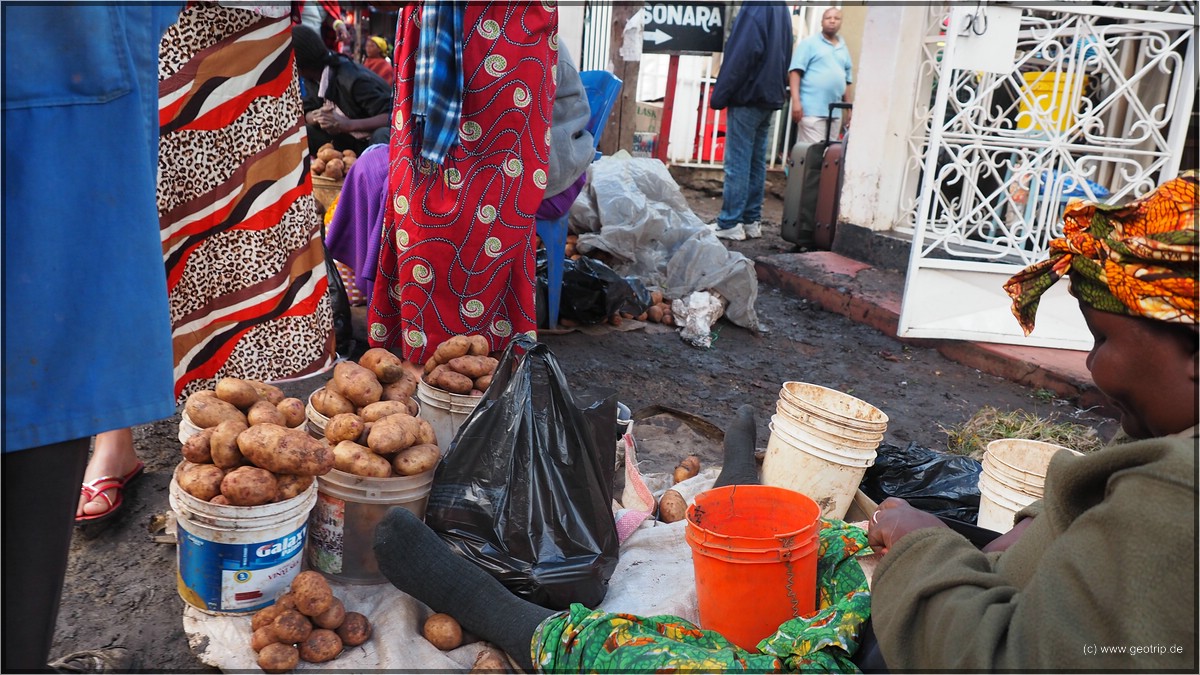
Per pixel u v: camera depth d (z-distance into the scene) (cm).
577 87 396
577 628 187
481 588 212
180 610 230
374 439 229
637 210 543
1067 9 464
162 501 280
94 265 149
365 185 380
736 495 232
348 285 457
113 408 154
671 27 935
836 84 854
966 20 473
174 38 284
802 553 201
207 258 313
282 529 212
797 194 730
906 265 628
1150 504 121
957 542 158
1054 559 133
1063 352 500
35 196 142
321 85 578
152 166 161
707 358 484
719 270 528
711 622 212
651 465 332
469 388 287
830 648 179
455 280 318
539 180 320
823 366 491
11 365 143
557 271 456
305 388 358
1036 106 488
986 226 596
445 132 296
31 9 137
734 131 764
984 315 511
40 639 157
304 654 204
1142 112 480
